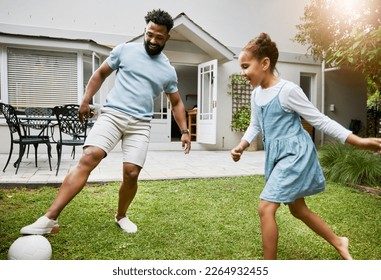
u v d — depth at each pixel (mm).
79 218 2656
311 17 6039
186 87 13133
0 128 6992
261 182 4195
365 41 3773
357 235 2414
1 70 6945
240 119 8688
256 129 1892
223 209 2994
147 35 2152
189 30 7758
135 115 2172
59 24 7547
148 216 2752
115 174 4469
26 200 3201
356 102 10359
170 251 2066
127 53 2213
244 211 2941
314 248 2156
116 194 3457
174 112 2512
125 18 8078
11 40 6746
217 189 3781
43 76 7273
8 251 1869
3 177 4086
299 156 1604
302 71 9680
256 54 1646
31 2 7320
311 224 1863
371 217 2863
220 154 7637
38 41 6883
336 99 10117
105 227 2471
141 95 2186
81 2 7703
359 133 10188
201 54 8695
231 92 8891
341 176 4316
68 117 4695
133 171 2229
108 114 2154
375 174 4141
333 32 5707
